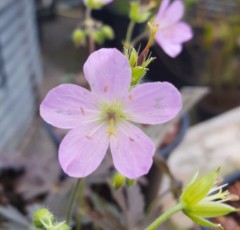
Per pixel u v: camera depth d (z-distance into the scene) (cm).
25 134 26
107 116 7
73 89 6
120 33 27
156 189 15
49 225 6
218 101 26
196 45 26
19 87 25
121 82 6
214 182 6
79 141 6
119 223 12
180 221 14
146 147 6
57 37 40
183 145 18
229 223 11
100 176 13
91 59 6
